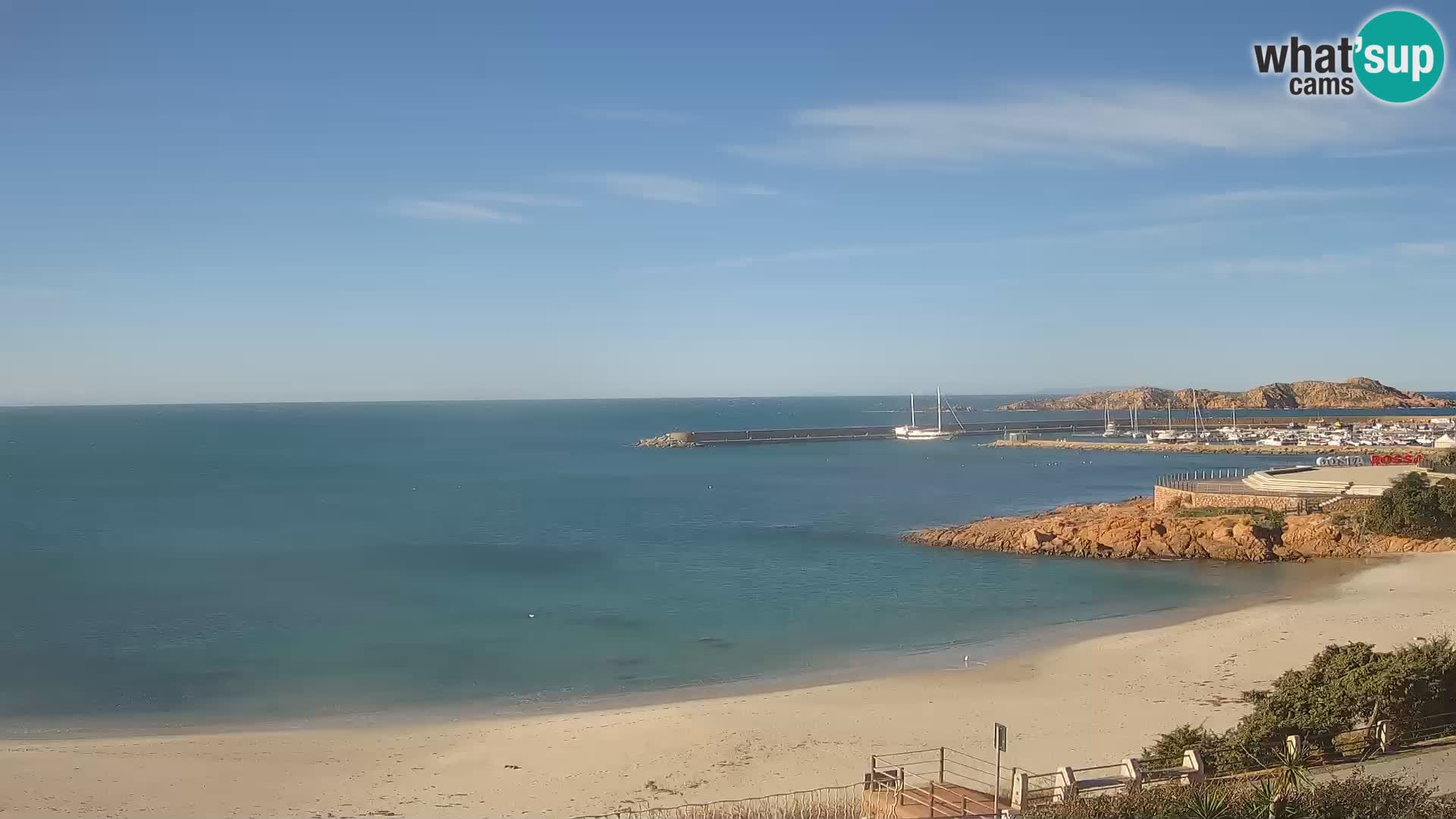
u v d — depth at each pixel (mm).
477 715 39000
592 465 187000
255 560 77312
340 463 193125
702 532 92750
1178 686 39750
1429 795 20328
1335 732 26906
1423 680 27906
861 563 74438
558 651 49250
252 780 31578
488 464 189625
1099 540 77375
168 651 49250
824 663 46344
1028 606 58812
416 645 50500
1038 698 38812
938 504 117562
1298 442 196375
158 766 32906
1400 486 74188
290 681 44125
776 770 31766
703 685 43000
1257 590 61312
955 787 25547
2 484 144750
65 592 64250
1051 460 190250
